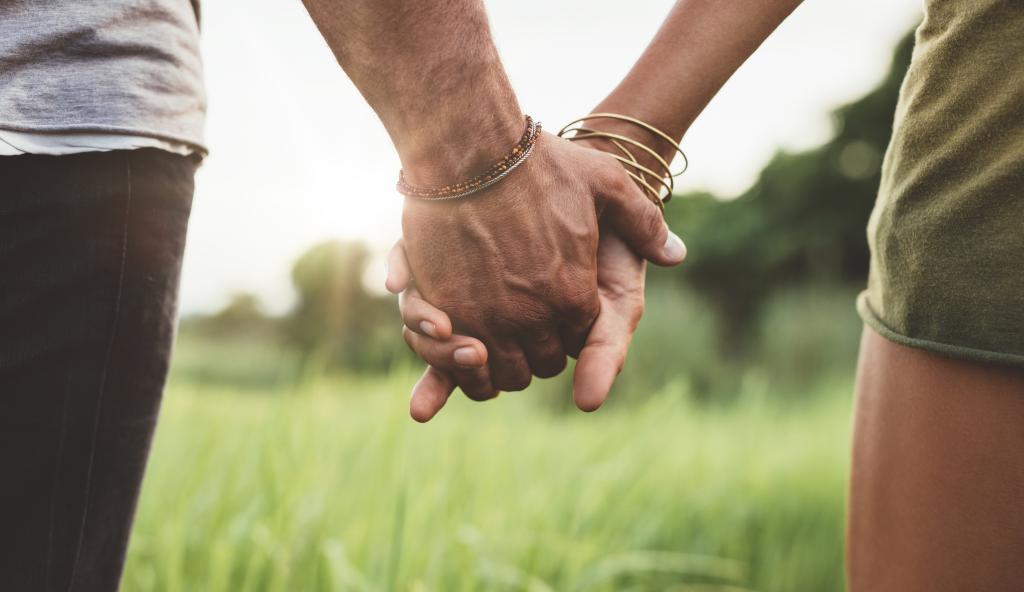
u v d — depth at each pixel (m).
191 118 0.76
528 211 0.82
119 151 0.69
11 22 0.66
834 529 2.50
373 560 1.48
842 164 14.54
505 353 0.90
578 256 0.85
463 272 0.85
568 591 1.64
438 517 1.56
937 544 0.79
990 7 0.74
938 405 0.78
